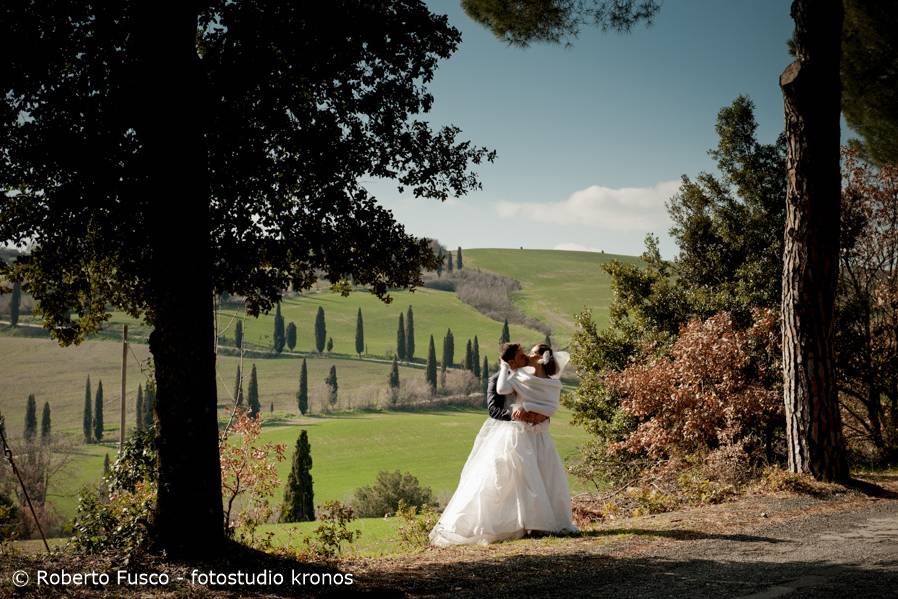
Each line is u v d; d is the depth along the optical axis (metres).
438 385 186.50
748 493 9.03
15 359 174.00
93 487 7.41
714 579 4.62
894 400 18.09
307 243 8.59
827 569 4.83
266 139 8.14
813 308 9.59
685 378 16.34
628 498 9.98
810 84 9.55
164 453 5.91
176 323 6.02
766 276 22.45
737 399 15.16
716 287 24.50
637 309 24.78
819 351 9.55
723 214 24.31
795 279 9.70
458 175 9.20
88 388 135.25
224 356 196.62
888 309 18.86
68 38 7.26
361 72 8.50
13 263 8.72
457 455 121.12
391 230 8.93
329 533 7.59
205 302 6.20
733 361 16.12
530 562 5.41
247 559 5.66
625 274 25.00
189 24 6.38
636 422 20.33
